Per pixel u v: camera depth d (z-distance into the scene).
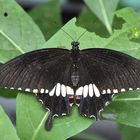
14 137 0.85
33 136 0.86
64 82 0.87
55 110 0.87
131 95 0.87
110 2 0.94
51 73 0.88
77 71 0.88
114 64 0.87
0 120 0.85
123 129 0.95
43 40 0.90
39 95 0.87
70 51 0.89
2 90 0.91
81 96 0.87
